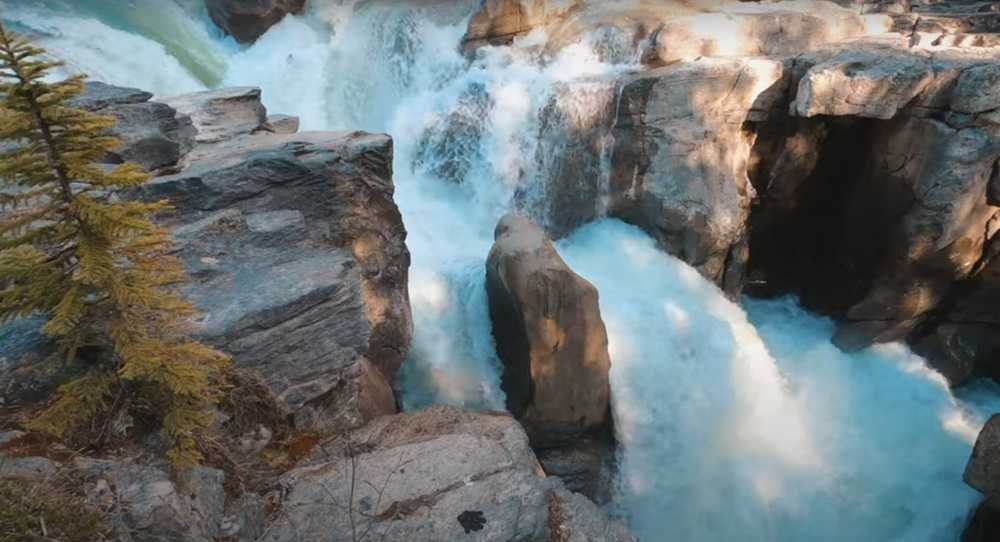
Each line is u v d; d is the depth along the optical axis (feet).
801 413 32.17
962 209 31.76
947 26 40.50
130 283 13.42
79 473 13.51
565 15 42.47
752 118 35.99
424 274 31.35
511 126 36.96
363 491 16.67
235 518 14.89
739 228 36.29
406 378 27.96
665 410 28.55
